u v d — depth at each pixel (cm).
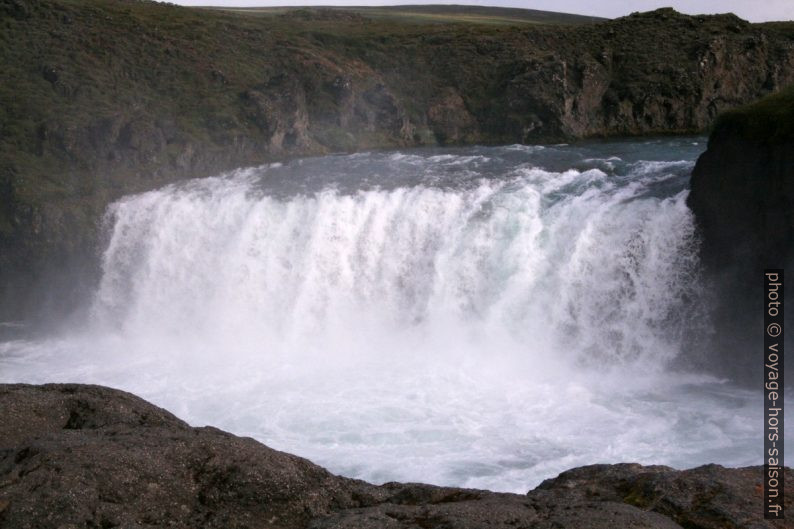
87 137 3681
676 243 2414
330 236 2864
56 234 3247
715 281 2334
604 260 2506
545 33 5009
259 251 2930
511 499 797
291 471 824
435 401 2095
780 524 722
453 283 2705
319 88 4544
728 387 2200
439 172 3441
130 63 4469
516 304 2606
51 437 867
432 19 7706
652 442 1800
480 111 4631
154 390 2275
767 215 2194
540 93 4422
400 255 2809
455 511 749
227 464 820
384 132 4531
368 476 1655
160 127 3881
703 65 4503
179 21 5059
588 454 1739
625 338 2455
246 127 4141
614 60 4712
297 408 2062
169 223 3105
